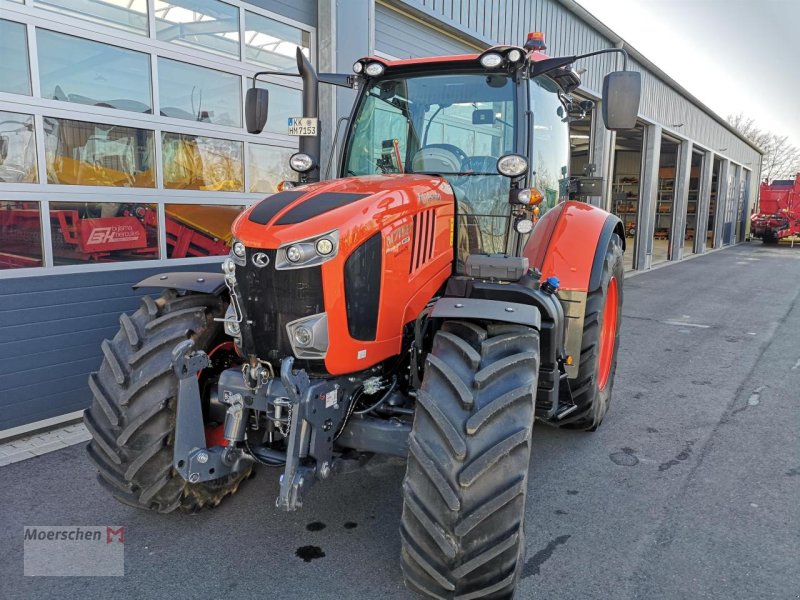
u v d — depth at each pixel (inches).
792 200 951.6
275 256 88.7
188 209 190.7
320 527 112.0
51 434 153.9
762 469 137.2
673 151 892.6
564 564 101.1
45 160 154.5
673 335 275.1
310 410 88.1
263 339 92.4
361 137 134.2
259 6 207.9
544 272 130.4
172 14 181.3
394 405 104.7
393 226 96.0
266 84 216.2
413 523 82.3
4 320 149.0
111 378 103.5
